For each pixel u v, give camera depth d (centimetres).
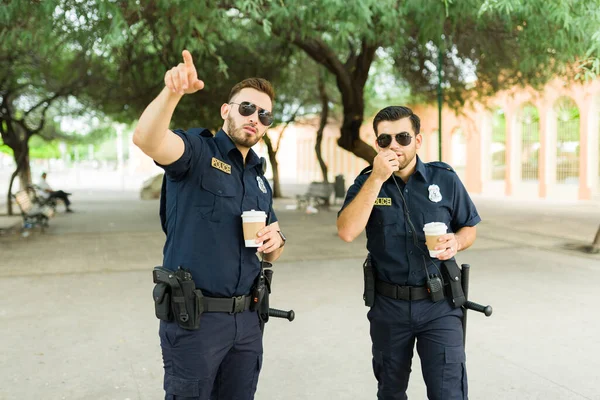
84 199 2653
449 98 1594
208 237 255
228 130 265
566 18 794
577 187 2236
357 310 649
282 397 412
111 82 1688
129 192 3300
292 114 2527
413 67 1523
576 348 511
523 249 1070
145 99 1656
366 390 424
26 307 670
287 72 1903
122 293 741
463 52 1333
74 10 795
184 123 1906
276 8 815
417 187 302
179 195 258
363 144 1531
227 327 258
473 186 2736
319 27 1075
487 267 896
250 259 265
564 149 2300
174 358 256
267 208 279
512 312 631
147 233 1364
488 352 502
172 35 958
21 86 1802
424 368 297
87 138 3272
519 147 2500
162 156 238
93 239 1259
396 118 291
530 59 1105
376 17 1007
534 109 2425
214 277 255
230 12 1138
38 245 1168
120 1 805
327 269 898
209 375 255
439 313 295
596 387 425
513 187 2520
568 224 1456
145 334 562
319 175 4350
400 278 297
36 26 806
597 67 873
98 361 486
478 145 2681
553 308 648
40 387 429
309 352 508
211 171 257
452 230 320
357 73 1470
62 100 2202
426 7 867
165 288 254
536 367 466
